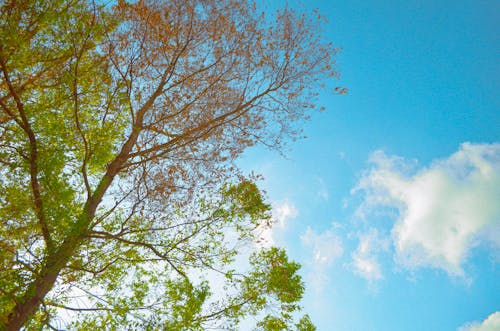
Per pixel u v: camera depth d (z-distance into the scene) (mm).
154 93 9047
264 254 8906
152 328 7121
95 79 7445
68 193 6535
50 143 6867
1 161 6488
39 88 6883
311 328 8391
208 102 9586
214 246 8719
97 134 7637
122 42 8289
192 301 7652
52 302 6949
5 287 5910
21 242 6270
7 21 5730
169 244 8328
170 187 8820
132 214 8156
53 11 6090
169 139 9453
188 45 9109
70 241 6344
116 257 7871
